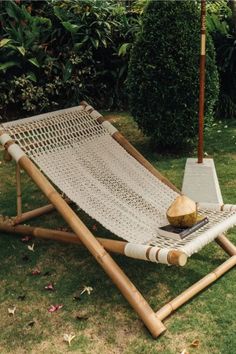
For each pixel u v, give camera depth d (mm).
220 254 3273
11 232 3615
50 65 6230
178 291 2895
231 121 6160
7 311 2801
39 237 3453
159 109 4738
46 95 6359
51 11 6617
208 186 3566
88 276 3084
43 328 2645
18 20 6320
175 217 2865
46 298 2896
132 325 2619
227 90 6414
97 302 2828
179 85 4625
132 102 4887
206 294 2842
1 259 3336
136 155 3697
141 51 4672
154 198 3359
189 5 4613
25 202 4199
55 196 3004
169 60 4551
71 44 6508
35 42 6305
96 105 6754
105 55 6742
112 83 6836
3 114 6309
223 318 2631
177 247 2641
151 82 4668
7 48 6094
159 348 2445
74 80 6434
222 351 2400
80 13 6598
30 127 3467
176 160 4930
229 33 6457
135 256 2641
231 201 3980
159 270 3107
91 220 3816
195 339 2492
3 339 2576
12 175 4766
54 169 3277
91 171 3420
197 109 4746
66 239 3283
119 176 3465
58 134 3543
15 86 6059
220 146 5273
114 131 3777
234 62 6297
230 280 2963
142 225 3023
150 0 4645
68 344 2512
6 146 3258
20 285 3037
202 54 3361
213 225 2918
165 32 4551
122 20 6684
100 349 2467
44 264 3250
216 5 6879
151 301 2816
